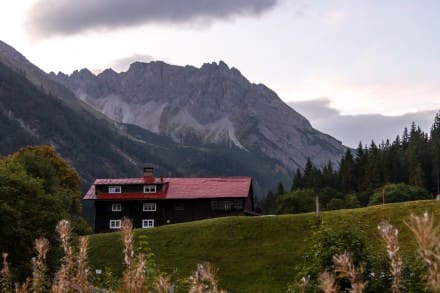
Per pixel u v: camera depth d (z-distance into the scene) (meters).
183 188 85.38
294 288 15.46
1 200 37.19
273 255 52.38
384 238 4.27
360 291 4.19
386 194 114.19
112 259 53.19
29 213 37.22
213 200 83.25
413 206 57.56
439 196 65.44
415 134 184.00
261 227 58.38
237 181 86.38
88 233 61.12
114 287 8.80
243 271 50.16
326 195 128.62
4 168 41.34
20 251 35.00
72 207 71.69
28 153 57.84
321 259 15.60
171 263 52.94
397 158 145.75
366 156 155.62
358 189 139.62
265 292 45.88
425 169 141.62
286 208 108.81
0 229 35.00
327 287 4.20
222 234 58.03
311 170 160.62
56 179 57.69
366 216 57.28
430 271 3.32
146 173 86.06
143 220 83.75
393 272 4.23
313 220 19.05
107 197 84.12
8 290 7.94
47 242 6.68
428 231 3.35
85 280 5.90
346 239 15.66
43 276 6.53
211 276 4.95
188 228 60.22
